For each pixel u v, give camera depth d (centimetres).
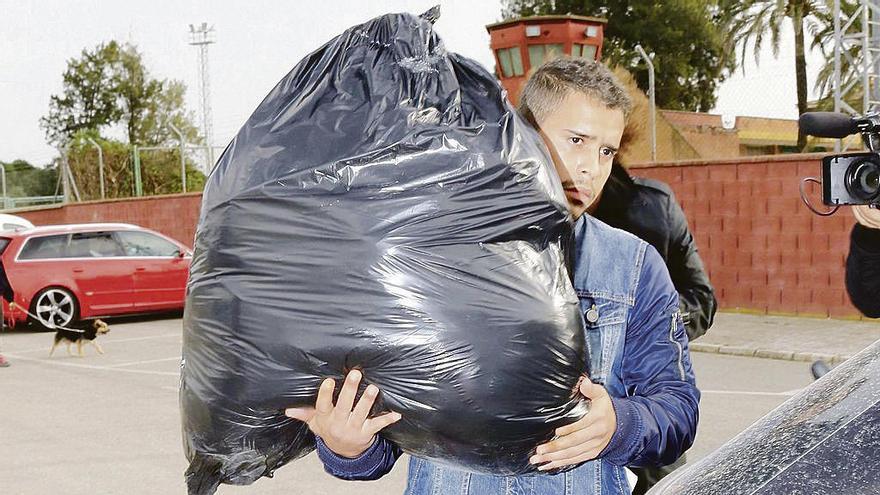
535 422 158
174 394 822
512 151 161
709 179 1252
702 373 868
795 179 1174
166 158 3603
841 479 124
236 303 158
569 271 179
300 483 533
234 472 178
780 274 1194
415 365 153
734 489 134
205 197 168
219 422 165
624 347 188
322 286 154
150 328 1333
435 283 154
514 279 157
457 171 158
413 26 170
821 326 1094
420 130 159
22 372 971
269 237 157
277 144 162
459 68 172
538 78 190
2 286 1047
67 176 2970
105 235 1369
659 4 3578
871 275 247
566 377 160
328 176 156
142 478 546
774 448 139
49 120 6091
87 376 934
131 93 6041
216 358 161
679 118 2969
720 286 1251
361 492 516
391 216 155
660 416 174
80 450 614
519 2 3853
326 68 170
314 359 154
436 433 157
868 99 1249
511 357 154
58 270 1323
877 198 211
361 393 157
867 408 135
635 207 299
